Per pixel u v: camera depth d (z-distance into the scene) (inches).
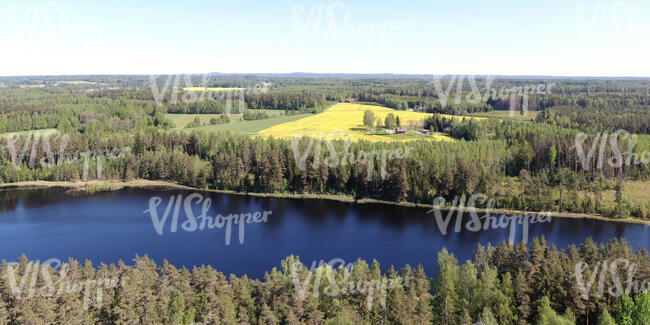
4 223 4675.2
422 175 5403.5
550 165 5600.4
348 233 4416.8
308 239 4244.6
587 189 5196.9
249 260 3705.7
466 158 5369.1
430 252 3878.0
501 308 2233.0
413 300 2282.2
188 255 3811.5
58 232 4394.7
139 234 4347.9
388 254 3846.0
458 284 2472.9
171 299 2407.7
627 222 4527.6
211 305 2326.5
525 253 2706.7
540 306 2265.0
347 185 5757.9
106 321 2349.9
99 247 3981.3
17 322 2209.6
